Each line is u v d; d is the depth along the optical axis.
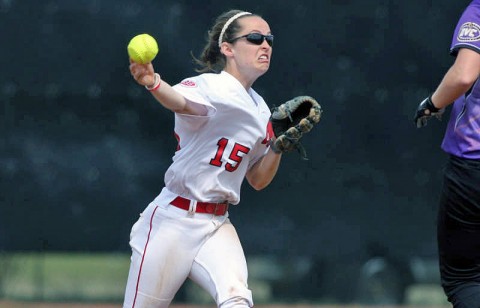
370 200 29.78
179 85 14.76
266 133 15.53
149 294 15.31
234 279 14.82
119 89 29.17
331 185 29.70
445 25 29.91
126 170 29.12
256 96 15.73
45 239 29.00
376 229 29.81
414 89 29.88
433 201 29.86
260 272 31.00
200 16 29.14
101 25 29.12
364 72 29.86
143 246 15.34
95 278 32.69
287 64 29.77
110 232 29.05
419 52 29.92
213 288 14.90
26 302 29.91
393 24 29.88
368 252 29.83
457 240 15.42
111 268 33.53
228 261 14.97
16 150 28.94
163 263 15.16
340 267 29.94
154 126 29.22
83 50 29.08
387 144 29.88
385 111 29.88
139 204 29.12
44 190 28.98
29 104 29.00
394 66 29.91
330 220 29.69
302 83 29.75
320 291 30.28
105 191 29.06
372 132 29.84
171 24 29.06
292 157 29.61
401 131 29.88
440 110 15.13
